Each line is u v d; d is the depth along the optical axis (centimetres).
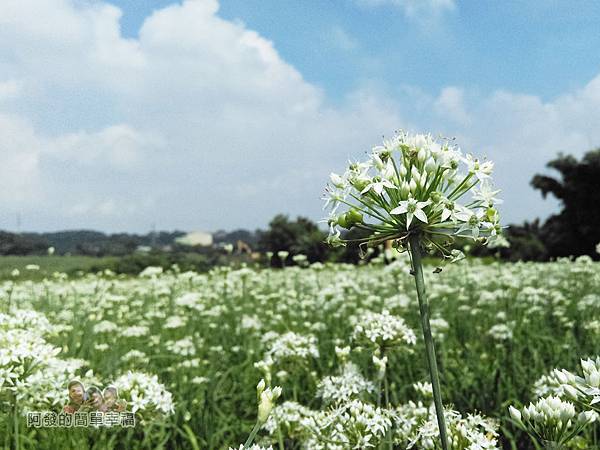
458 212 268
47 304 1127
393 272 1147
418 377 750
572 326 920
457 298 1271
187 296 1096
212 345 1031
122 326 1125
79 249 6731
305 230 6319
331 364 762
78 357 748
